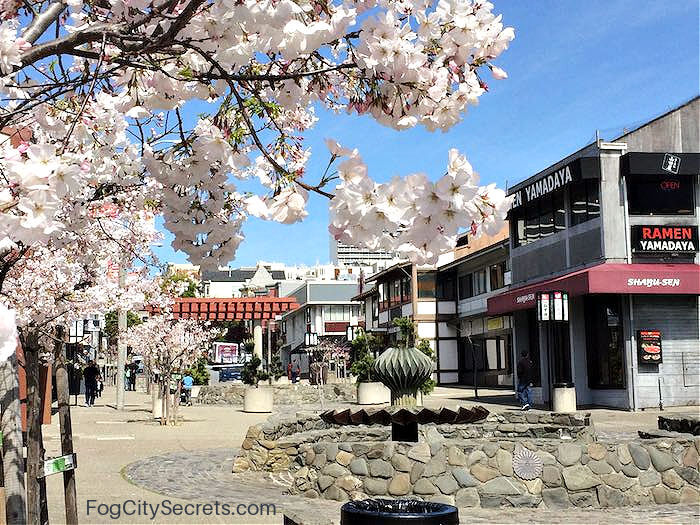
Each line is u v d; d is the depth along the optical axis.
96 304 10.79
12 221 2.46
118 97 3.88
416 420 10.56
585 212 28.61
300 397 37.44
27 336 6.04
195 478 12.07
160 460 14.26
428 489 9.91
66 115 4.21
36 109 4.01
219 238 3.76
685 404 26.64
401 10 3.30
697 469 10.40
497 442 10.09
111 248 8.12
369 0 3.29
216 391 36.84
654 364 26.64
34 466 5.72
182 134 3.82
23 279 8.43
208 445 17.09
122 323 28.53
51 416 24.91
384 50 3.11
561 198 30.12
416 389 12.45
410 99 3.27
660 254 27.12
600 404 28.17
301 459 10.93
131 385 52.03
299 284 91.06
